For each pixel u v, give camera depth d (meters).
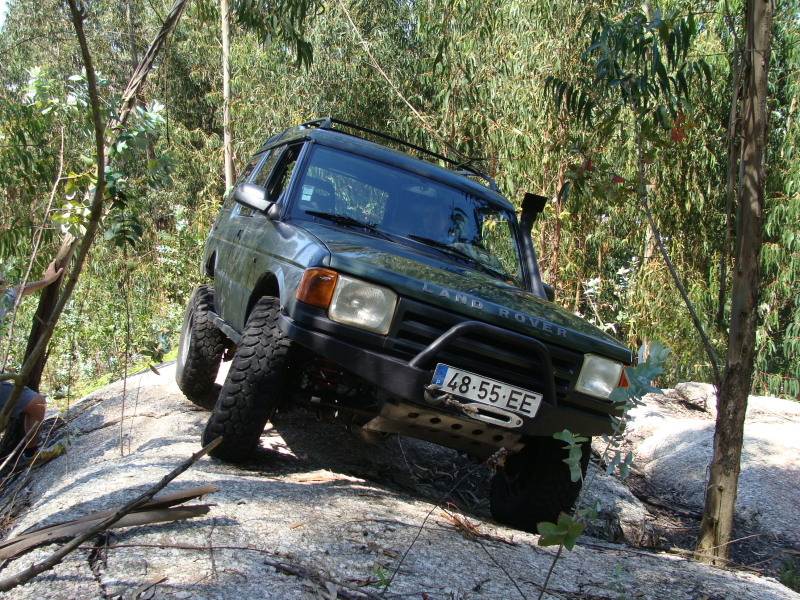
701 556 3.82
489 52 11.89
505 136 11.52
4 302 3.92
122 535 2.46
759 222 3.97
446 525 3.17
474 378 3.33
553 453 3.72
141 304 10.32
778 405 7.97
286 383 3.79
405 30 16.38
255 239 4.47
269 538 2.58
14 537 2.45
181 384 5.64
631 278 13.37
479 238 4.60
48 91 5.18
